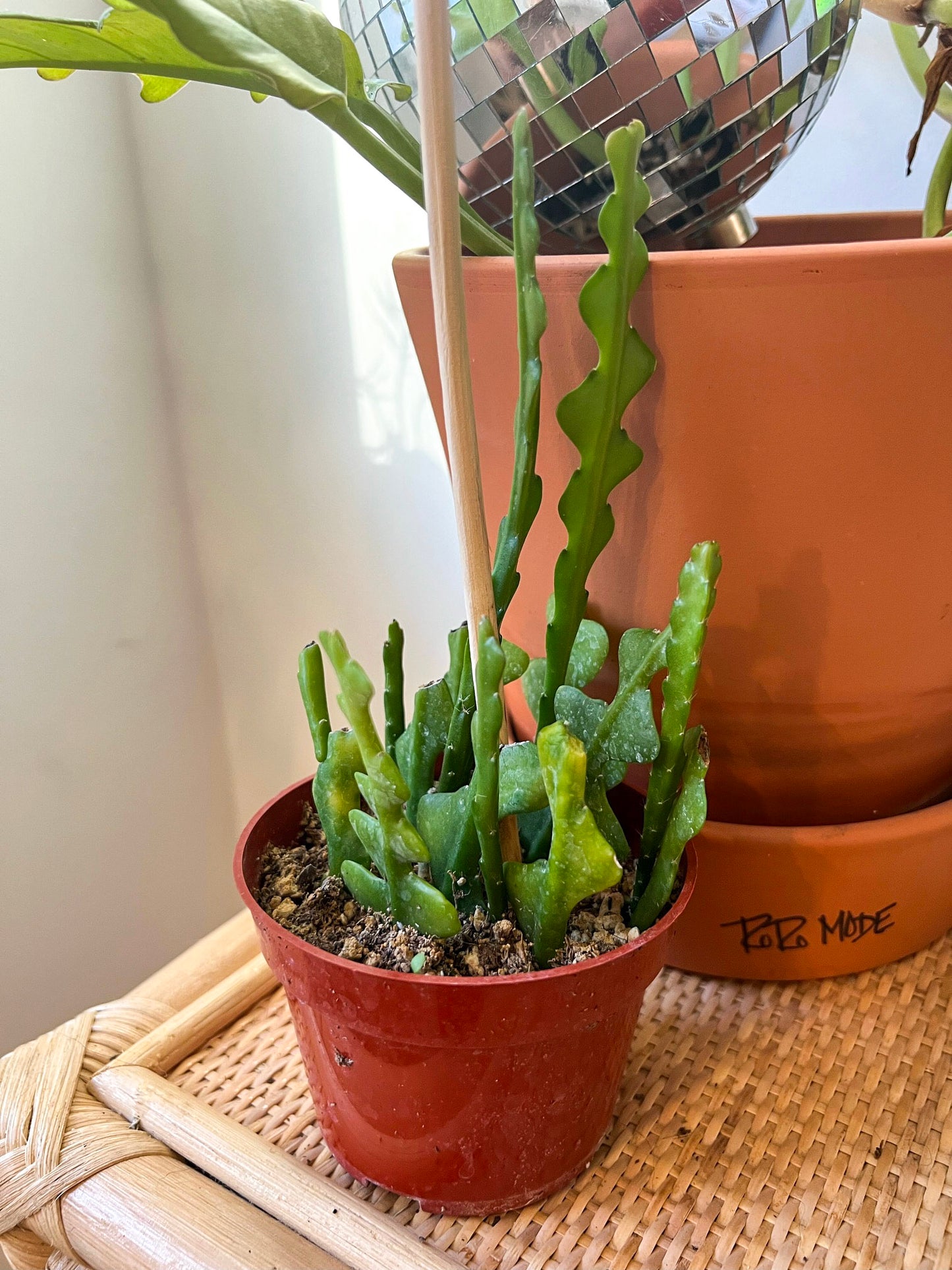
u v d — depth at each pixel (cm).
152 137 57
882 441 26
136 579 63
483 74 27
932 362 25
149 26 23
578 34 26
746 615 29
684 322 26
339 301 55
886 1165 28
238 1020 35
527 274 25
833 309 25
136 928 68
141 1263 27
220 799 74
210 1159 29
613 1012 25
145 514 63
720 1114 30
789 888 32
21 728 58
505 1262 26
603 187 29
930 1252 26
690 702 26
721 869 33
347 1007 25
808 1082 31
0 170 51
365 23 29
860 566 28
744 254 25
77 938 64
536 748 27
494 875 26
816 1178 28
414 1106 26
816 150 42
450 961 26
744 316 25
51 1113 31
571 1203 28
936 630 30
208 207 57
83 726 62
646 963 25
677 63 26
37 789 60
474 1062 25
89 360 58
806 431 26
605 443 26
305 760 69
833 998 34
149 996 36
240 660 70
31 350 54
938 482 27
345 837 28
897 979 35
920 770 33
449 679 30
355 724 23
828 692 30
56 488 57
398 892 25
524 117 24
